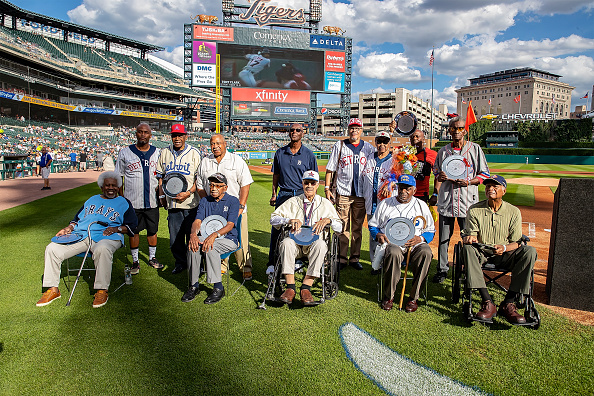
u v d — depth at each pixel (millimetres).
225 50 42906
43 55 43094
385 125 95000
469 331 3406
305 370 2791
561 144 54438
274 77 44312
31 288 4238
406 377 2729
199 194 4852
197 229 4176
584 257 3742
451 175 4535
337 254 4316
